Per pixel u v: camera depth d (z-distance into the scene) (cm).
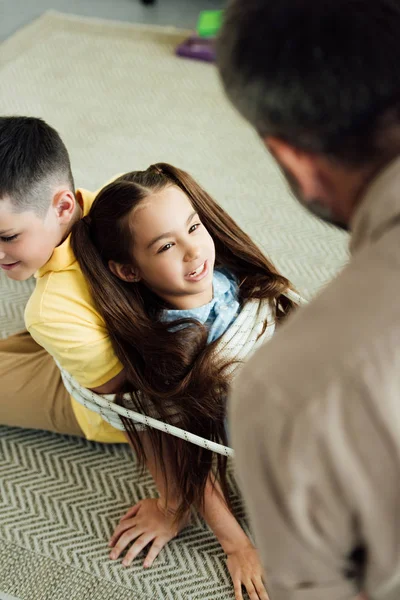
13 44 255
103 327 106
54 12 272
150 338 104
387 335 41
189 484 113
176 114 219
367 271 44
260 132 50
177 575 117
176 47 249
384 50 42
